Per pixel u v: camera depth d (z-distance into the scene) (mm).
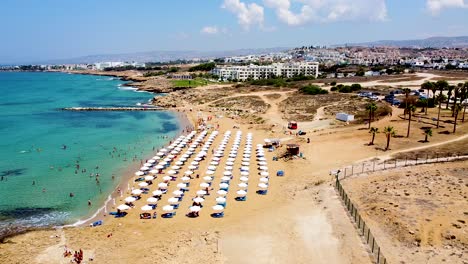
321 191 59625
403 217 46625
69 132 117438
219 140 104312
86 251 44906
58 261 42562
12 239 48062
